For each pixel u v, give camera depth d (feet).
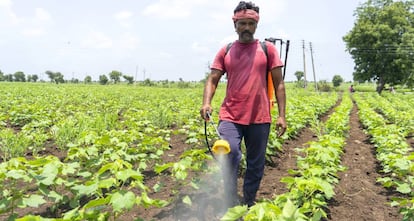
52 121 33.37
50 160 12.12
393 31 157.48
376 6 169.68
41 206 13.74
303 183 11.28
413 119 39.17
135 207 13.80
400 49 155.74
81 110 43.11
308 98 70.23
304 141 29.73
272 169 20.22
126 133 20.24
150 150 19.03
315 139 30.86
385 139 23.27
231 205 13.01
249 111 12.80
